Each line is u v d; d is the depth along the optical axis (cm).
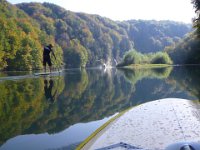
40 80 1524
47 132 382
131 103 641
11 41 5072
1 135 372
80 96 793
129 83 1199
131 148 275
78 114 510
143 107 454
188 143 216
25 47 5303
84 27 10606
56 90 974
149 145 286
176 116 386
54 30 8669
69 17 10450
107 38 11306
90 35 10412
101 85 1170
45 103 656
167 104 466
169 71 2139
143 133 322
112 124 364
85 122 443
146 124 356
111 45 11538
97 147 286
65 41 8569
